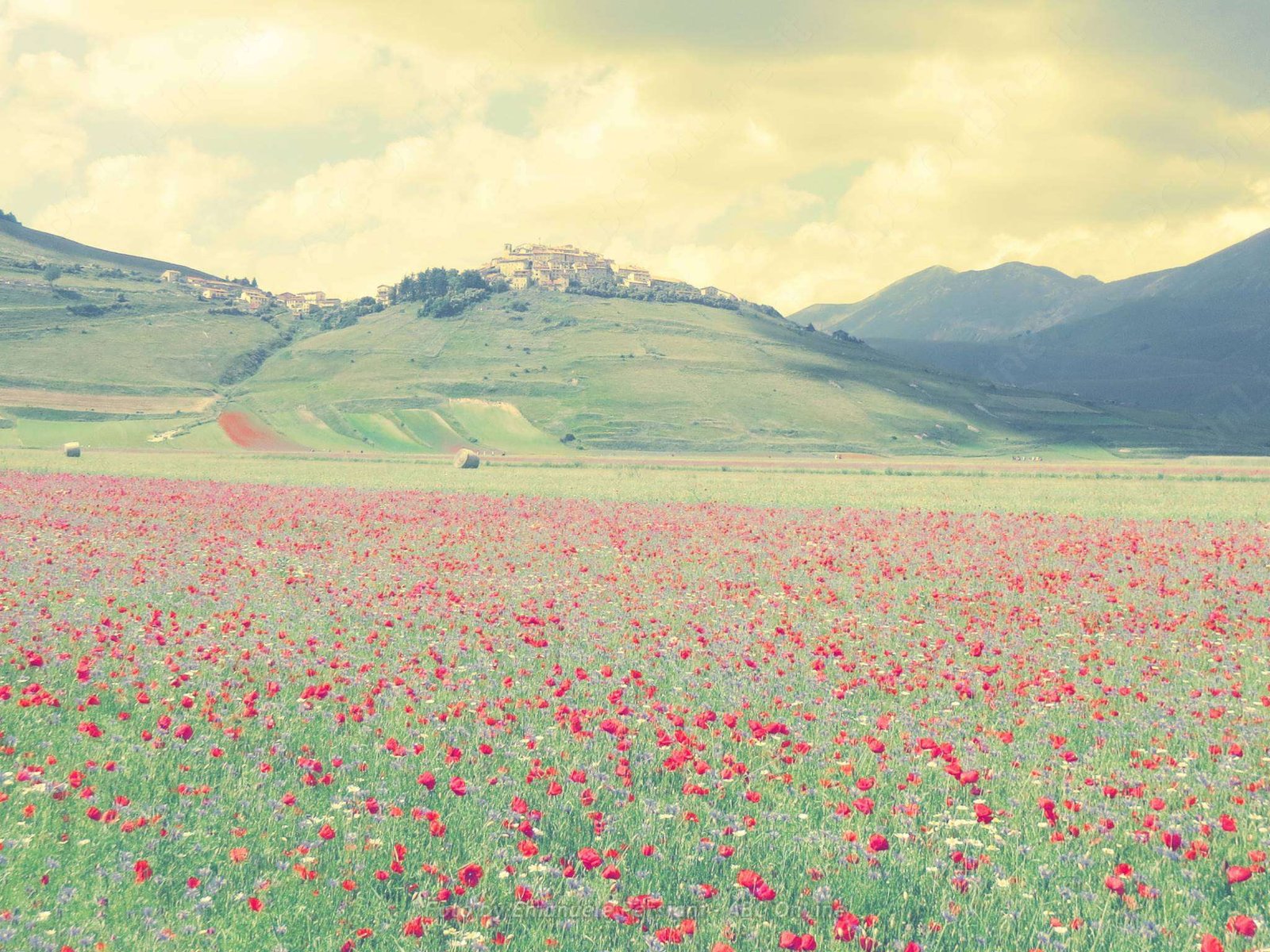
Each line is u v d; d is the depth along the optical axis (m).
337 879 7.88
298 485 59.88
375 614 19.19
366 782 10.05
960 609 20.80
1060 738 11.39
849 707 13.45
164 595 20.66
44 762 10.29
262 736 11.62
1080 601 21.72
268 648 16.05
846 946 6.89
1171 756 11.27
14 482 54.41
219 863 8.12
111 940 6.73
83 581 22.08
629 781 10.25
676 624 18.86
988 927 7.33
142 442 167.00
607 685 14.25
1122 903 7.77
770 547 31.28
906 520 40.06
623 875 8.05
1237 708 13.46
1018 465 95.56
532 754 11.03
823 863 8.40
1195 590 23.36
